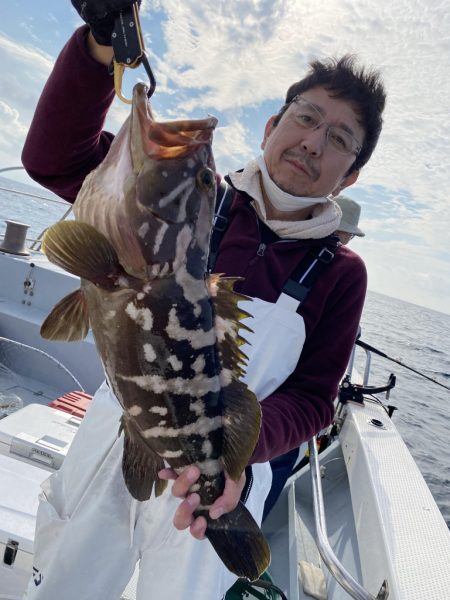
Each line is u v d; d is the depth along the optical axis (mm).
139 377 469
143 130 420
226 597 793
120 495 611
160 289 455
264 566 511
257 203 682
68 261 408
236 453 499
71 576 598
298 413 624
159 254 447
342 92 646
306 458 1308
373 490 902
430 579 676
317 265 667
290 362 654
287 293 652
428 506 865
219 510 496
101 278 431
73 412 1049
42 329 459
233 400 505
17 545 673
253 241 662
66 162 562
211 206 472
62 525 628
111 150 452
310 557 1026
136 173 426
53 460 854
